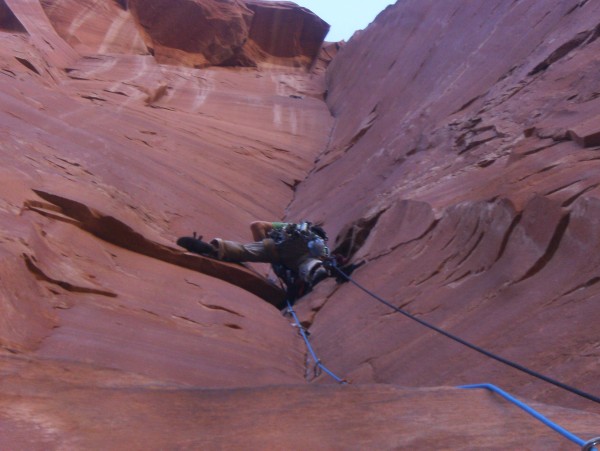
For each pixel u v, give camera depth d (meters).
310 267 9.45
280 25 36.81
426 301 6.23
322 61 39.72
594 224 4.89
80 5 28.14
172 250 8.71
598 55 9.02
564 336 4.23
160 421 2.90
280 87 31.55
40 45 21.41
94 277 6.66
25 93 12.62
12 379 3.11
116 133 13.45
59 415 2.84
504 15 14.09
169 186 11.69
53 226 7.16
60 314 5.41
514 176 6.86
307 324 8.12
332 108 27.33
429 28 19.62
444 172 9.68
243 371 5.59
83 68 22.66
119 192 9.52
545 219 5.46
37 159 8.80
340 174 15.80
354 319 7.05
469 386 3.31
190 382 4.94
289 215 15.45
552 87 9.51
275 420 2.93
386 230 9.11
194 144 16.08
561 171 6.27
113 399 3.05
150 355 5.16
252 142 19.14
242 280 9.43
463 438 2.71
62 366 3.38
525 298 5.03
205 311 7.22
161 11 32.41
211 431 2.83
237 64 35.22
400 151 13.02
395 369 5.30
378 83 21.39
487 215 6.49
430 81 15.80
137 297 6.74
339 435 2.78
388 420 2.91
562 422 2.85
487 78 12.47
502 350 4.56
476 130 10.27
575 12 10.84
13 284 5.06
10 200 6.89
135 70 23.92
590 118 7.16
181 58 32.75
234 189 14.69
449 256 6.80
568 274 4.85
